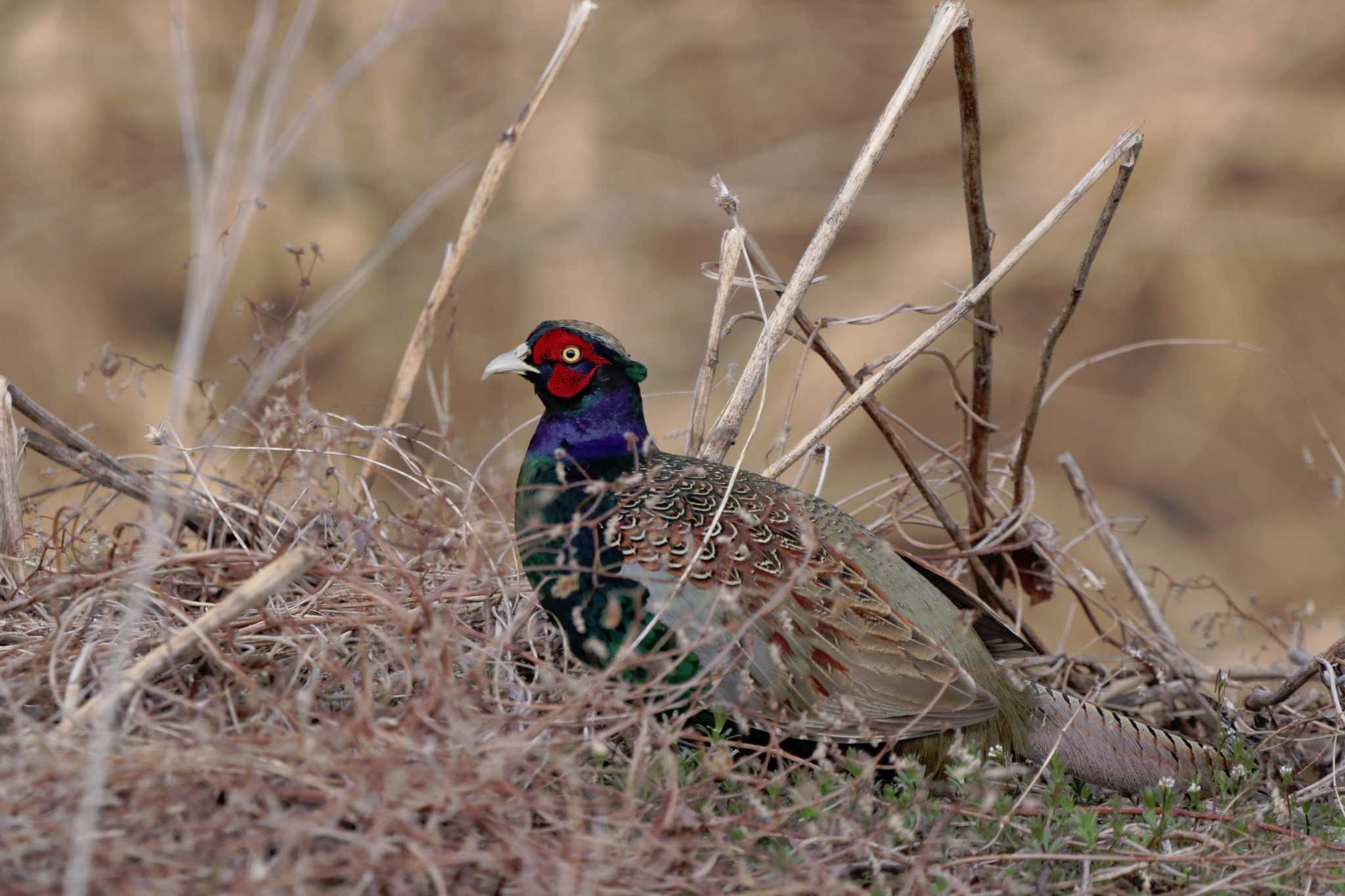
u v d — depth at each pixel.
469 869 4.96
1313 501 18.41
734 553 6.49
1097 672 8.45
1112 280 19.83
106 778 4.76
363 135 19.86
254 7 19.73
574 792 5.34
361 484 7.59
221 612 5.45
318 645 5.86
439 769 4.89
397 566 6.10
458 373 18.81
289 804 5.03
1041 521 8.66
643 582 6.45
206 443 7.96
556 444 7.02
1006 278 20.00
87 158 19.44
